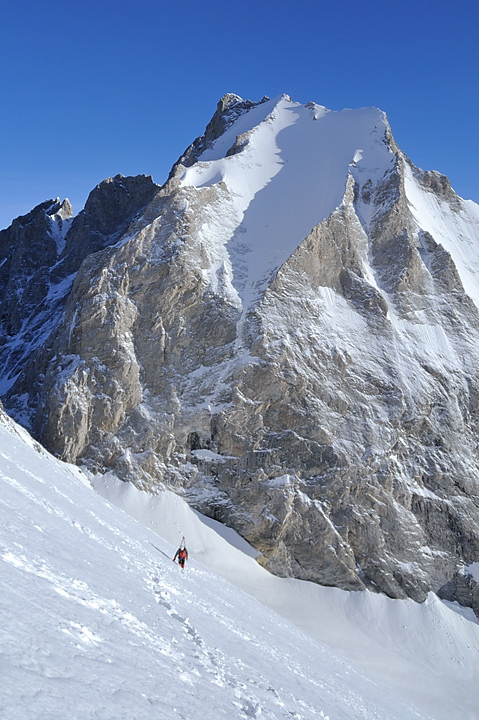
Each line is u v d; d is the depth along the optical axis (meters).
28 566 14.09
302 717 16.88
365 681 39.19
